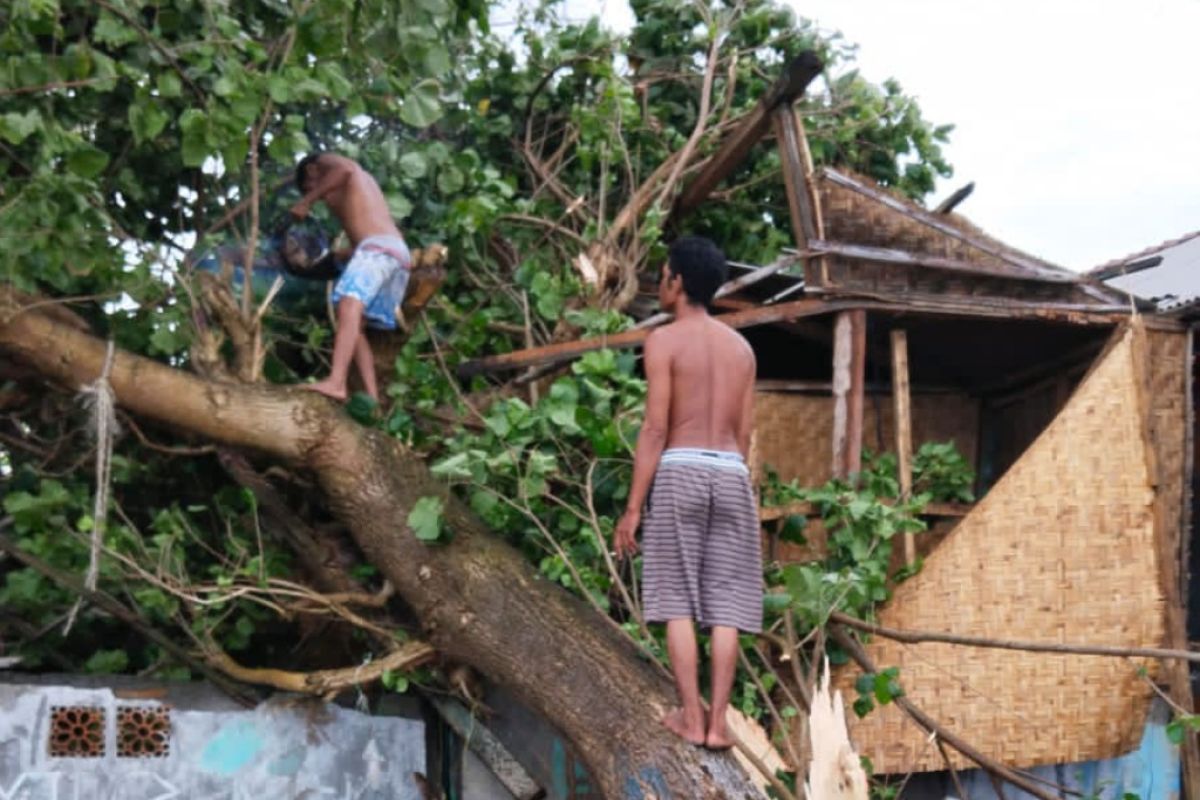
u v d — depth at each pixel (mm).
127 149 7648
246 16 7672
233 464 7223
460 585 6703
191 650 7152
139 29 6625
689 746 5797
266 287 7766
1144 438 7848
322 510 7527
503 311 8734
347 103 7535
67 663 7578
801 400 8656
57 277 7008
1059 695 7609
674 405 5703
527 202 8875
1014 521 7656
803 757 6188
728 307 9031
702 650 6816
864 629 7043
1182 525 8055
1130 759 7910
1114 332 8125
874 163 10695
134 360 6770
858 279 8141
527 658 6461
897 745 7430
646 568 5641
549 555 7059
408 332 7543
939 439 9266
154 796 6508
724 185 10109
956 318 8148
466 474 6617
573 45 9344
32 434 7602
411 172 8180
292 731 6828
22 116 6453
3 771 6277
